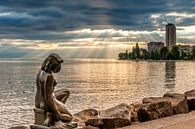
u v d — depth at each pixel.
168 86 91.50
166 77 126.69
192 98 15.20
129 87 88.44
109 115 12.27
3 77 128.00
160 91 78.81
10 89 85.31
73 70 186.00
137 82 105.25
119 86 91.56
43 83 10.20
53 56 10.18
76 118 13.00
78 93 72.81
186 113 14.35
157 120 12.98
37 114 10.45
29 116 44.62
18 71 176.00
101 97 65.50
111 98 64.12
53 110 10.29
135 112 13.38
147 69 190.00
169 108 13.83
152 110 13.20
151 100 14.72
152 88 85.81
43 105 10.30
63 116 10.48
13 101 62.09
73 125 10.56
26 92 78.31
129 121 12.25
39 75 10.35
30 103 58.91
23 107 53.62
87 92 75.44
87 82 105.06
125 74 147.25
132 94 71.69
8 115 45.50
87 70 186.88
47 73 10.23
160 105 13.52
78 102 56.47
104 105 53.44
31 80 113.69
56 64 10.22
